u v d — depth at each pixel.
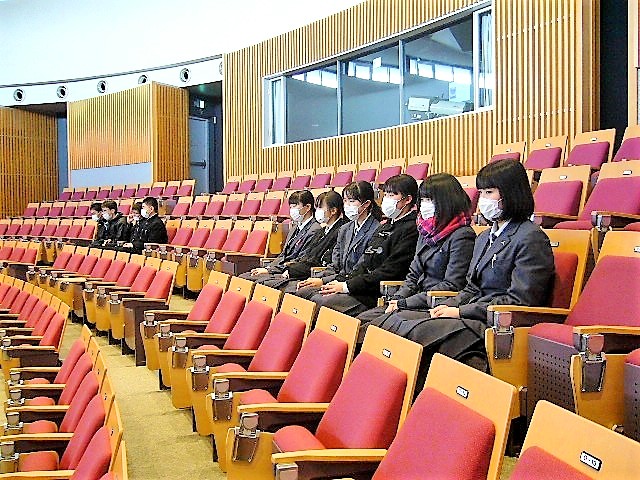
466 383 1.19
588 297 1.98
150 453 2.33
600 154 3.88
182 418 2.72
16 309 4.16
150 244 5.71
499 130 5.48
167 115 9.48
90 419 1.75
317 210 3.77
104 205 6.66
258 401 1.83
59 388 2.47
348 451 1.31
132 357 3.80
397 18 6.47
